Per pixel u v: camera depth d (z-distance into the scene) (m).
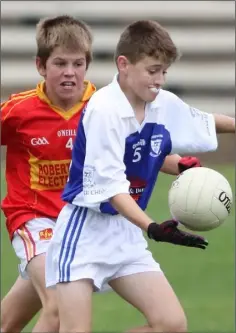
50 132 20.56
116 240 17.80
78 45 20.08
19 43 59.41
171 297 17.45
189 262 36.66
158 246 39.94
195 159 19.11
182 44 61.97
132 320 27.98
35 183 20.64
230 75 61.81
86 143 17.45
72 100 20.64
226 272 34.78
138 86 17.41
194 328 26.67
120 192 16.98
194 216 17.02
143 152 18.02
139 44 17.25
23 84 59.34
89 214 17.80
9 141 20.91
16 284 21.44
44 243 20.22
